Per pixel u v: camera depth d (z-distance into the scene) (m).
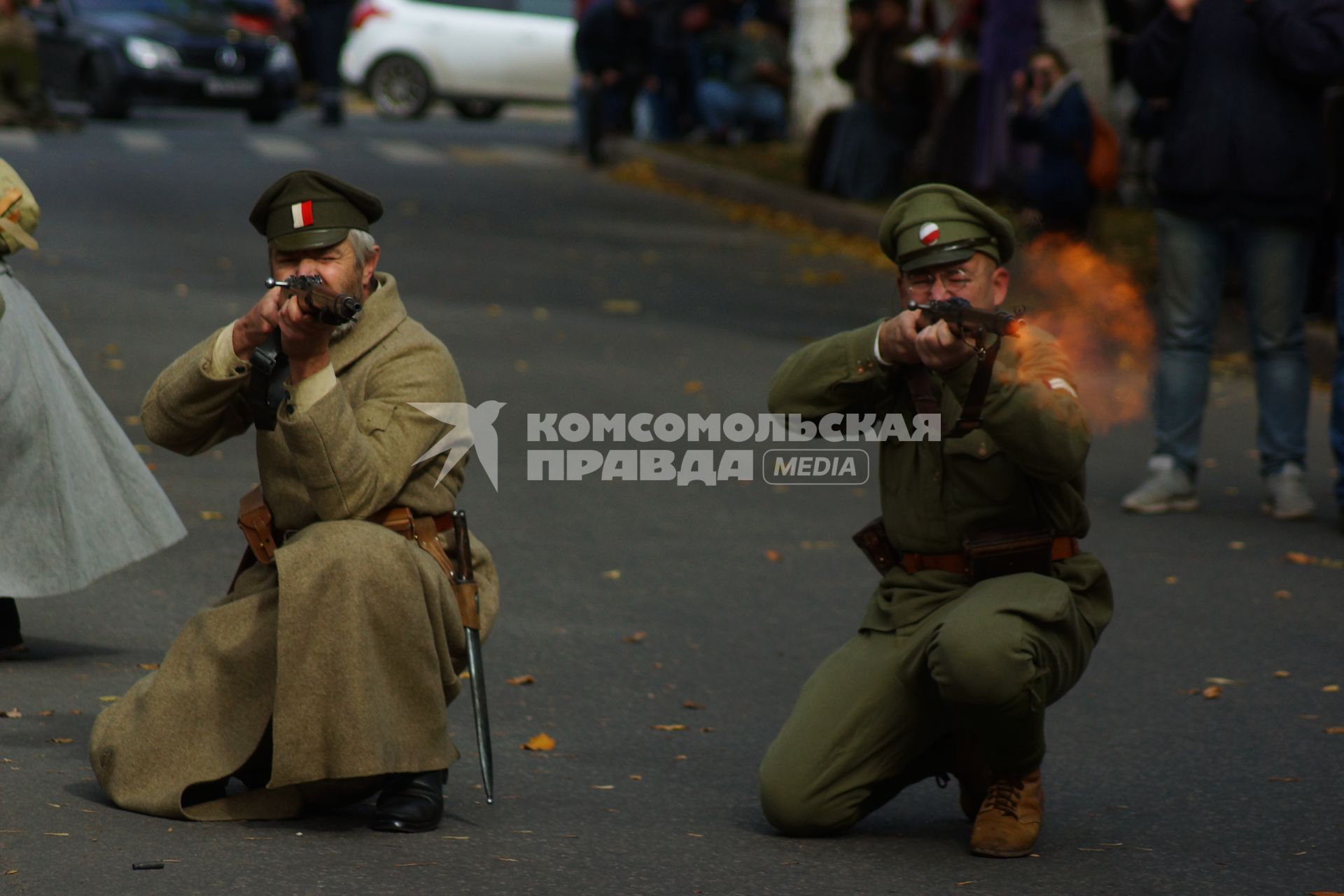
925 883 11.98
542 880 11.80
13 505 16.42
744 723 16.12
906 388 12.85
